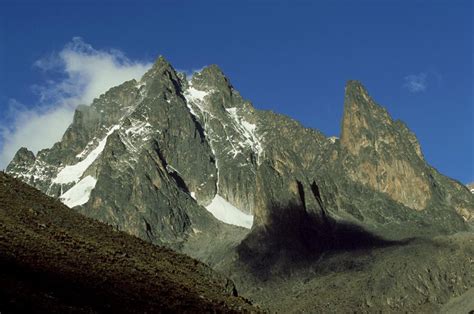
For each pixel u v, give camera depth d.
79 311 45.28
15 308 42.25
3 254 50.25
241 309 57.03
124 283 52.88
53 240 56.81
